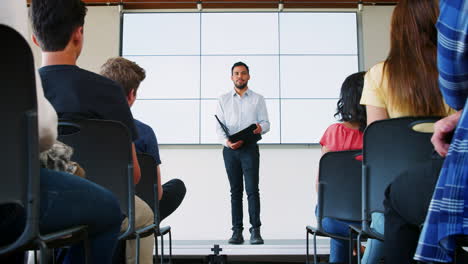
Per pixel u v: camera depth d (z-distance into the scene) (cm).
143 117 681
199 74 687
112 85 193
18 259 147
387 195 145
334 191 236
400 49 185
